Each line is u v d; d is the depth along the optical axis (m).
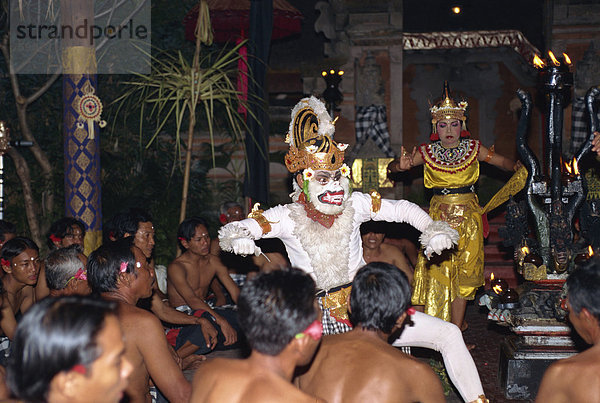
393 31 11.47
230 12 7.61
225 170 9.43
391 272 2.35
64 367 1.43
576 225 5.28
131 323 2.73
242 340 4.88
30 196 7.82
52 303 1.50
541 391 2.23
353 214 3.41
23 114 7.84
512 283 7.72
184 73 7.53
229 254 6.33
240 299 1.88
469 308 6.86
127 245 2.92
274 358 1.88
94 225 5.91
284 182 10.63
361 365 2.25
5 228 4.77
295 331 1.84
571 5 11.24
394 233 7.15
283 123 10.84
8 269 3.94
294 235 3.39
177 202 8.92
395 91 11.61
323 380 2.29
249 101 7.14
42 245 7.91
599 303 2.13
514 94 13.56
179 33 8.98
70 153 5.85
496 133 13.66
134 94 8.46
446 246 3.19
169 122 9.00
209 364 1.98
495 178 11.54
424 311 4.96
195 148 9.32
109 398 1.50
